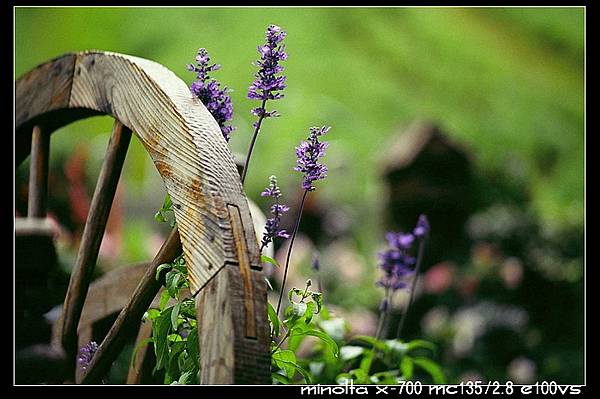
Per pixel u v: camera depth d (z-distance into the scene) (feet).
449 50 44.32
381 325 9.37
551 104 42.91
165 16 43.06
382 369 9.75
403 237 9.48
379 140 39.40
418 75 43.65
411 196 22.79
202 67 6.64
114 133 7.33
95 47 42.75
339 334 8.84
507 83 43.52
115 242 18.28
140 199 22.33
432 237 22.43
